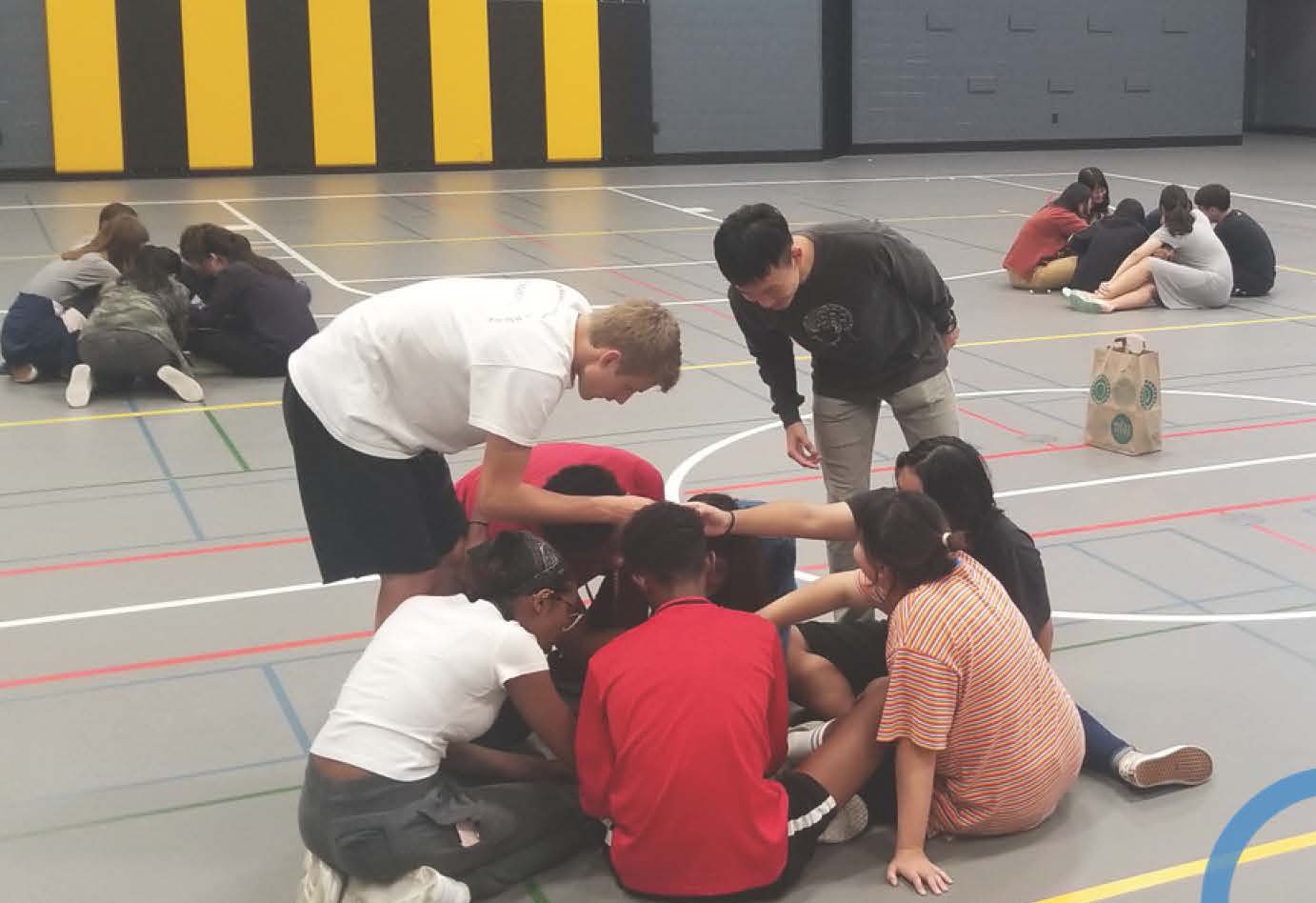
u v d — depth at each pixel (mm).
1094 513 5641
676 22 19797
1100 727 3701
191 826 3473
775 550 4059
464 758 3447
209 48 18016
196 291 8234
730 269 3756
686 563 3254
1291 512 5625
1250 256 10227
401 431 3389
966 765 3307
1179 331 9172
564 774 3516
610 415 7191
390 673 3150
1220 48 22453
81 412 7258
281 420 7102
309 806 3111
